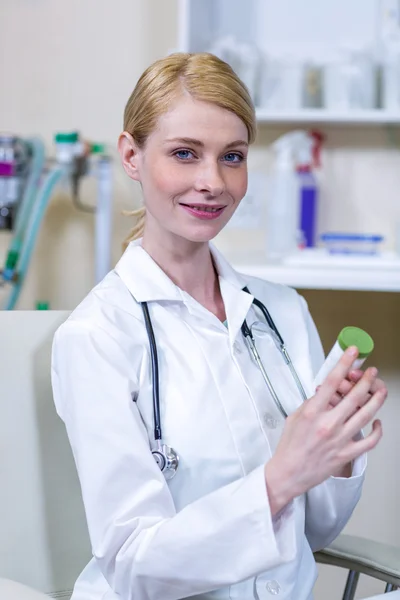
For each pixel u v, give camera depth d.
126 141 1.14
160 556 0.93
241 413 1.09
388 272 1.89
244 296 1.20
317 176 2.29
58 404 1.10
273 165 2.27
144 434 1.02
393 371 2.35
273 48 2.28
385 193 2.30
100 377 1.03
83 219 2.38
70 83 2.35
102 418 1.01
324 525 1.17
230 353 1.13
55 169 2.12
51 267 2.40
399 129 2.27
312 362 1.31
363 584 2.25
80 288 2.41
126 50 2.32
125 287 1.14
